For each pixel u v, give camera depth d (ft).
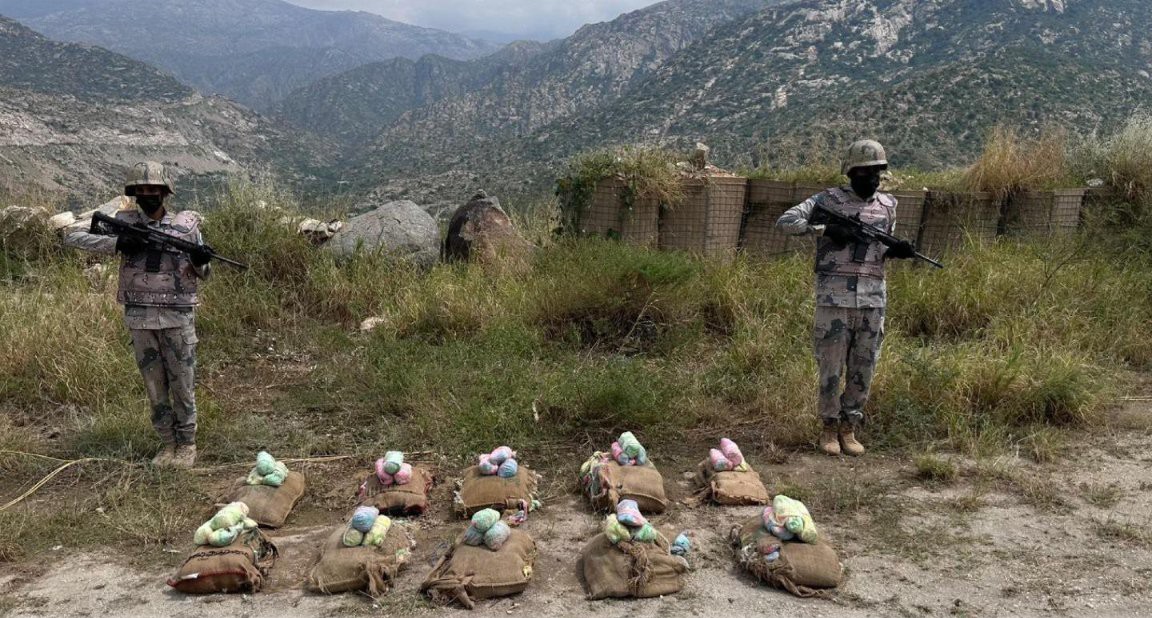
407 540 12.54
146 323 15.39
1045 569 11.49
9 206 32.27
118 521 13.50
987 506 13.79
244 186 31.22
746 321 23.12
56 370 20.34
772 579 11.18
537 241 32.45
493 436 16.90
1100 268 25.91
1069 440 16.85
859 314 15.92
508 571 11.15
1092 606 10.41
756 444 17.17
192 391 16.22
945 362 19.22
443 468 15.93
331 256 29.78
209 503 14.39
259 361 23.67
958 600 10.64
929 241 28.96
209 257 15.88
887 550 12.22
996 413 17.60
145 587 11.42
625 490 13.76
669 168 28.84
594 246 27.12
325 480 15.55
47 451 16.78
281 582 11.61
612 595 10.94
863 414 17.47
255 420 18.44
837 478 15.15
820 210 15.89
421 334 24.82
